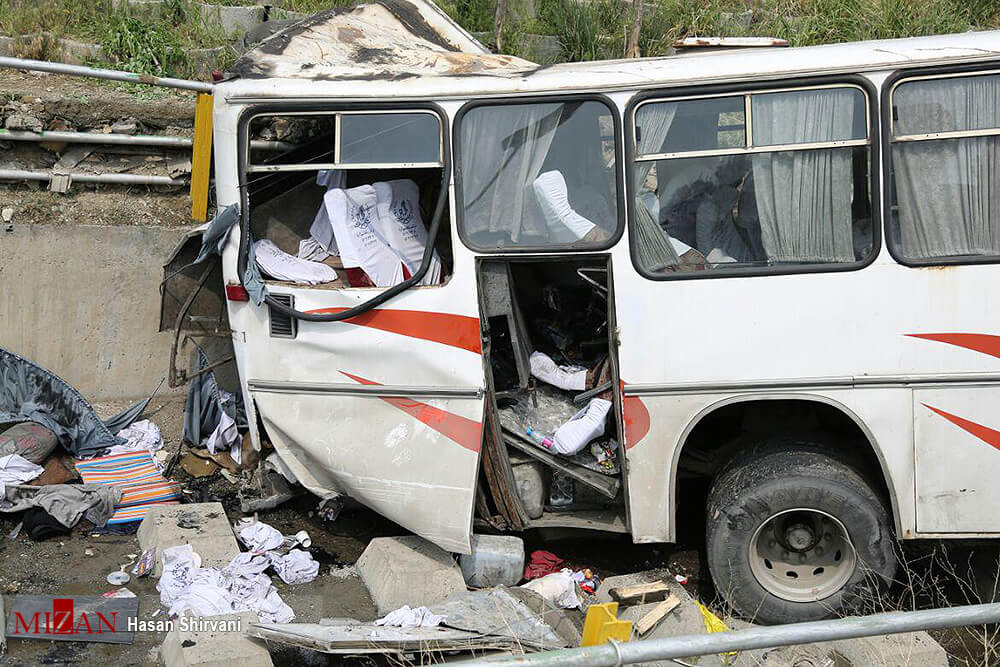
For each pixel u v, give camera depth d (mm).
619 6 9016
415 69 5227
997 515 4734
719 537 4879
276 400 5234
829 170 4688
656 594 4941
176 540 5262
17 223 6695
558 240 4848
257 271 5145
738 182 4762
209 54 7910
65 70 5949
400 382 5027
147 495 5980
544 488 5242
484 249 4852
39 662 4449
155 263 6996
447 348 4938
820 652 4664
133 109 7172
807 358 4719
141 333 7066
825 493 4750
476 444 4949
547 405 5160
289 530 5820
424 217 5434
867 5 8875
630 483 4922
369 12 6020
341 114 4941
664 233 4785
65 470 6172
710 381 4777
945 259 4613
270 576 5305
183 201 7270
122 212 7070
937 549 5441
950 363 4645
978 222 4621
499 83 4828
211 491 6129
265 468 6031
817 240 4719
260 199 5473
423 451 5039
